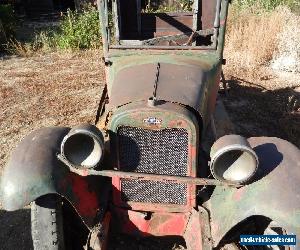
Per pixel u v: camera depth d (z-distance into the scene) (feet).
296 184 9.55
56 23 41.65
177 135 10.41
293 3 36.14
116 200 11.72
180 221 11.67
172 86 11.10
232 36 29.71
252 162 9.59
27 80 25.72
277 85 24.47
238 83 24.53
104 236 10.80
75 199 10.45
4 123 20.31
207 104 11.93
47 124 20.16
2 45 31.89
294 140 18.58
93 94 23.47
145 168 10.96
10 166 10.23
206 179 10.21
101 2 12.46
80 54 30.81
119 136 10.53
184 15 16.84
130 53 12.96
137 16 16.72
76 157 10.30
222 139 9.89
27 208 14.90
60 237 10.53
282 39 28.32
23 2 44.78
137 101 10.55
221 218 10.39
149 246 13.00
